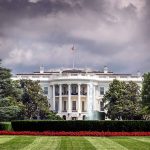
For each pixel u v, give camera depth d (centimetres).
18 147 3556
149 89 9275
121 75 14550
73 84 13525
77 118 13262
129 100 10956
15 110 7181
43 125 5594
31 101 11012
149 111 9300
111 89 11144
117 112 10725
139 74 14325
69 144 3884
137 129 5578
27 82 11162
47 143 3981
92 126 5584
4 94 7494
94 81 13775
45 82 13988
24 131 5525
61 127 5581
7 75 7525
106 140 4409
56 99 13800
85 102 13575
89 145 3794
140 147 3619
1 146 3628
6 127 5756
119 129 5581
